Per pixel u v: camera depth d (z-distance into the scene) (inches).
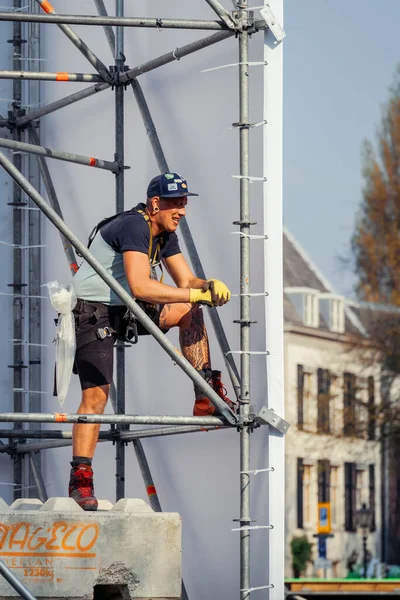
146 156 608.4
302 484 3415.4
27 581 462.0
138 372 612.1
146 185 607.8
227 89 555.2
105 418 482.3
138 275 487.5
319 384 3501.5
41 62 687.1
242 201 501.0
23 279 685.9
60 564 462.9
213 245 560.4
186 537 572.7
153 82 606.2
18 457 671.1
